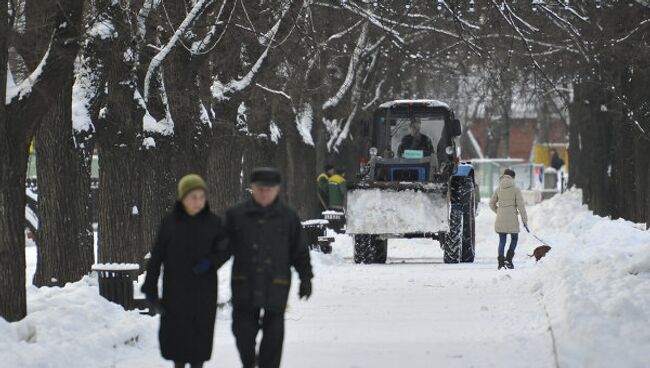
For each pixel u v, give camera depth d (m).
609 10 82.25
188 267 24.12
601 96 100.44
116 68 50.78
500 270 62.59
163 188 59.12
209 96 67.88
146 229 59.31
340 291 50.53
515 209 65.19
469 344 32.41
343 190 108.62
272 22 71.12
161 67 55.84
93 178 129.12
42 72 35.09
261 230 25.00
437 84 145.38
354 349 32.22
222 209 76.44
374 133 77.12
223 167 76.62
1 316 33.75
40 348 29.45
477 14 80.00
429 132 76.62
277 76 83.06
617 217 103.94
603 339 29.64
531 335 33.47
